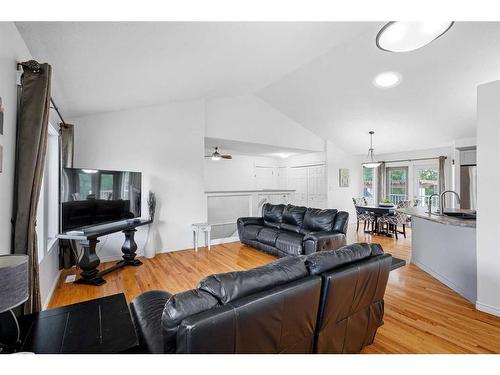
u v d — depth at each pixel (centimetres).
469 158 533
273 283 126
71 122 385
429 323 222
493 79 370
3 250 154
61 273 347
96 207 335
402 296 280
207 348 98
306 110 607
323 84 484
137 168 437
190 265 388
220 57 298
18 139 171
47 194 308
